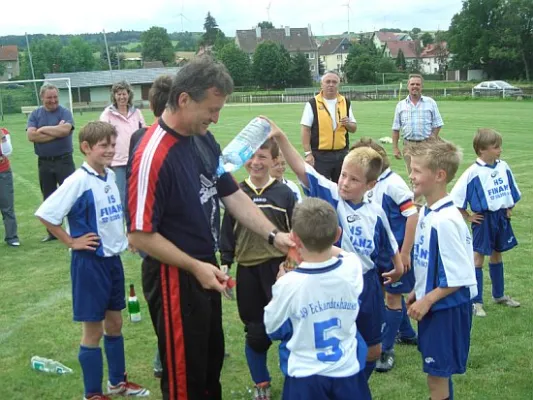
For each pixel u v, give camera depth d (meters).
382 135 22.78
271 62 80.81
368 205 4.11
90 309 4.18
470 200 5.93
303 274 3.05
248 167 4.36
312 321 3.04
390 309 4.82
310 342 3.05
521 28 77.75
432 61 115.94
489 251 5.91
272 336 3.18
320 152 8.64
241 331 5.70
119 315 4.44
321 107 8.48
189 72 2.82
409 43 120.62
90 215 4.23
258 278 4.28
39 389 4.62
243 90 79.69
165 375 3.13
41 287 7.12
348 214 4.04
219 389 3.36
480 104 40.69
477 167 5.92
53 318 6.11
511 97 45.59
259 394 4.39
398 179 4.95
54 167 9.23
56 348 5.37
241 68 81.19
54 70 90.62
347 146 8.79
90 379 4.26
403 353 5.19
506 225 5.99
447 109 36.19
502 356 5.00
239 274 4.35
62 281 7.34
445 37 89.81
